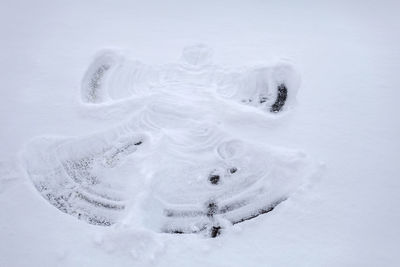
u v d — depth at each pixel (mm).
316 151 2631
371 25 4027
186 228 2311
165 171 2576
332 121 2867
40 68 3605
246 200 2436
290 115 2928
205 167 2629
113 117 3027
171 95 3174
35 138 2840
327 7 4422
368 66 3408
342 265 1990
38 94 3297
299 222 2195
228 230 2180
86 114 3062
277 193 2441
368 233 2131
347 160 2553
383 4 4441
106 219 2373
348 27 4004
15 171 2580
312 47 3689
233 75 3381
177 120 2969
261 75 3391
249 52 3656
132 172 2607
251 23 4156
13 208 2361
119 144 2857
